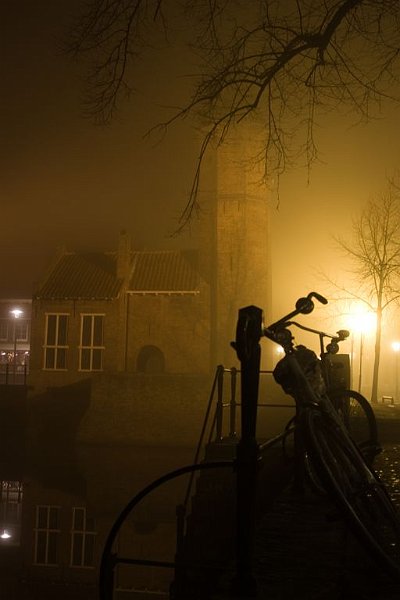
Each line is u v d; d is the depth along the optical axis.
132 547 15.73
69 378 36.88
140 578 13.08
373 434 5.14
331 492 3.07
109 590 2.96
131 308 37.97
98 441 29.95
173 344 37.50
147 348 39.16
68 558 15.38
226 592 2.94
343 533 4.26
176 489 22.86
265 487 8.33
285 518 4.69
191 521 9.62
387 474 6.75
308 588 3.13
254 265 38.59
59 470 27.41
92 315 37.41
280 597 2.98
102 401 30.34
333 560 3.64
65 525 18.31
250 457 2.81
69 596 12.64
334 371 5.64
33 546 16.42
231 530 9.55
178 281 38.47
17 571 14.22
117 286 37.91
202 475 9.94
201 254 39.41
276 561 3.62
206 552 9.17
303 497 5.36
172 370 37.34
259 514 7.94
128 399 30.12
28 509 20.20
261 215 39.16
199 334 37.41
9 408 36.56
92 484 24.02
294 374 3.56
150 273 39.47
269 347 37.19
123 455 29.42
